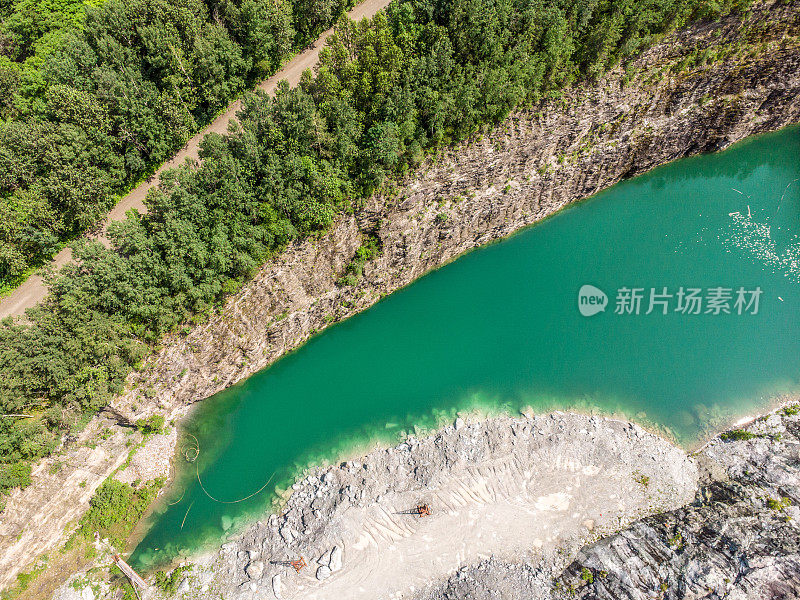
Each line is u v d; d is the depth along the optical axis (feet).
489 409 164.45
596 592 127.75
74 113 144.25
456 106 164.86
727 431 157.38
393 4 160.15
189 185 142.61
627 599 125.29
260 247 154.10
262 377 173.78
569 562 134.92
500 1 163.02
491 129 176.86
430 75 161.48
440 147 173.17
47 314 131.23
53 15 178.50
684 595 123.44
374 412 166.71
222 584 135.95
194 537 146.20
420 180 172.55
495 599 128.67
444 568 135.64
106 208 155.74
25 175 141.08
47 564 135.85
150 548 145.07
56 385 134.31
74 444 142.20
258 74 176.04
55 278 135.23
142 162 158.51
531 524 140.77
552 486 146.51
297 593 132.67
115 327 138.51
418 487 146.72
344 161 161.68
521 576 132.77
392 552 137.28
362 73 155.74
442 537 139.33
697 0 181.16
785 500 136.77
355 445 159.84
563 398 165.89
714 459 151.64
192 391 162.40
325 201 160.45
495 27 164.86
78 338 134.51
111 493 146.20
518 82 169.99
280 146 152.05
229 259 150.00
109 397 142.00
